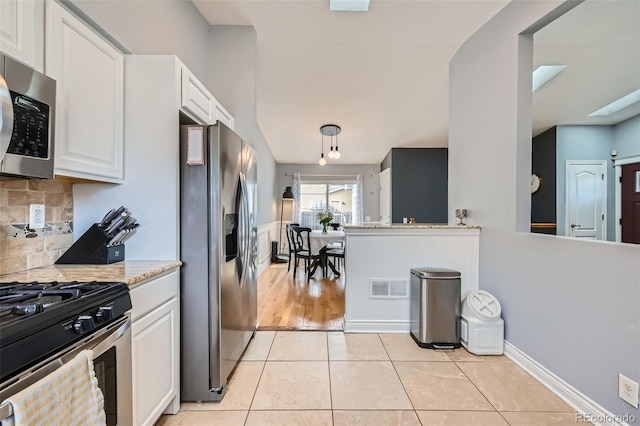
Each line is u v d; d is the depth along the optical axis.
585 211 4.89
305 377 2.05
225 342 1.87
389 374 2.09
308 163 7.55
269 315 3.25
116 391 1.14
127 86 1.70
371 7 2.60
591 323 1.64
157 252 1.71
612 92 3.81
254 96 2.94
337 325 2.97
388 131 5.49
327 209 7.74
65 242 1.63
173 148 1.71
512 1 2.32
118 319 1.14
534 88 3.72
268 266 6.09
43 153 1.13
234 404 1.77
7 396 0.72
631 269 1.43
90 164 1.42
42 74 1.12
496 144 2.51
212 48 2.92
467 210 2.96
